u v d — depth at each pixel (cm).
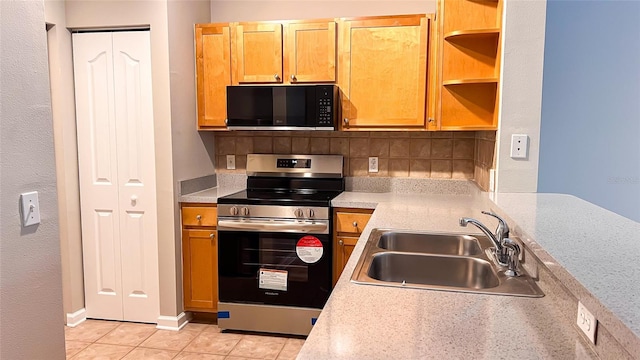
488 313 114
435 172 329
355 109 305
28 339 155
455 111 270
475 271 167
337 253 294
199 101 324
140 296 316
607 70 291
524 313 114
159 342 288
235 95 302
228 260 298
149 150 305
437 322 108
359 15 331
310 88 293
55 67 298
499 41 244
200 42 321
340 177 333
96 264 319
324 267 287
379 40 297
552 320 110
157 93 294
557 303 119
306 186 339
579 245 114
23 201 151
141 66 300
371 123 304
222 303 301
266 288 295
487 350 94
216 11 350
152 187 308
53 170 165
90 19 298
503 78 233
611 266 97
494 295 127
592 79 293
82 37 305
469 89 267
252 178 346
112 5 294
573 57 293
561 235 124
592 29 290
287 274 292
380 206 276
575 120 296
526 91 232
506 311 115
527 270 149
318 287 289
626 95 291
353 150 338
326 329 104
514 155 235
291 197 304
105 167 312
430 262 173
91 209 316
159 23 289
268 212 290
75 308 315
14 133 148
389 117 301
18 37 149
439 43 270
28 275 154
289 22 307
